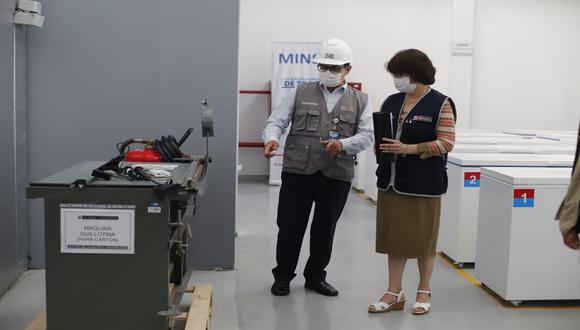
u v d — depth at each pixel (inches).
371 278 165.3
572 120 401.7
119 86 159.3
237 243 201.6
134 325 100.7
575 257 142.4
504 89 395.5
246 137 369.7
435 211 133.3
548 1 391.2
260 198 299.3
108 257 98.8
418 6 379.6
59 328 100.1
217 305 140.4
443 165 131.4
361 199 297.9
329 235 145.1
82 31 157.2
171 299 110.4
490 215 151.6
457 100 386.6
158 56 159.2
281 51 339.9
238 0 158.7
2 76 137.4
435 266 177.8
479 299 149.2
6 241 142.2
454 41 380.5
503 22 390.3
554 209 140.7
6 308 134.2
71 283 99.2
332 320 133.1
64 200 96.7
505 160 174.4
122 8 157.4
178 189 93.6
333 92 141.3
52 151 159.3
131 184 97.3
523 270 142.0
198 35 159.2
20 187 153.3
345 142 135.2
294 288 154.4
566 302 147.6
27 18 147.5
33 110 157.8
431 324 131.9
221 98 161.2
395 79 130.4
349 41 376.5
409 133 129.8
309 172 139.0
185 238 127.3
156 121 160.9
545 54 395.5
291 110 143.7
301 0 369.7
